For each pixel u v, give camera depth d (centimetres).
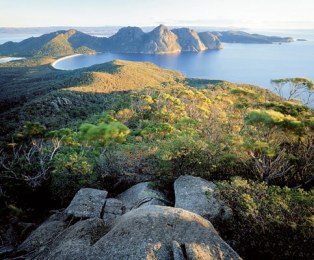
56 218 1095
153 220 751
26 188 1628
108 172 1480
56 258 714
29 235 972
